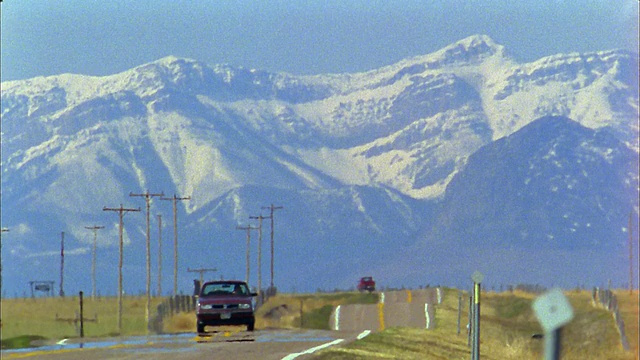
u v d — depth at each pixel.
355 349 69.06
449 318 159.38
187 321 142.38
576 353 113.94
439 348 77.88
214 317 101.69
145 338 87.75
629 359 106.19
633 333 134.75
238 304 102.50
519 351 88.31
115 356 64.81
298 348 71.31
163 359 62.78
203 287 104.44
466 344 85.62
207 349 70.75
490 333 118.62
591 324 151.12
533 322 160.50
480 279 50.06
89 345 76.69
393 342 77.62
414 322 160.62
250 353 66.69
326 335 91.56
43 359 63.03
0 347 78.25
